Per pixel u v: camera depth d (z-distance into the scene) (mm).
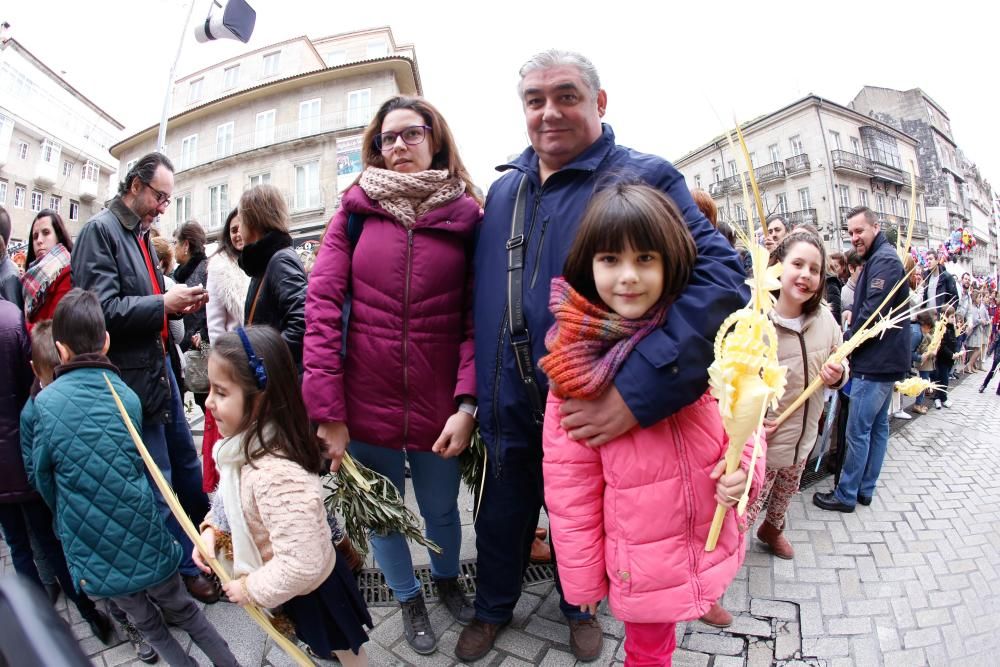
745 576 2518
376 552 2064
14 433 2133
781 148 25344
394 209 1798
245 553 1517
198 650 2119
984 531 3014
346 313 1887
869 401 3061
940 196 28641
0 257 3014
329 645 1632
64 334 1810
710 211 2832
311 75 21062
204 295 2301
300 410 1544
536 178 1728
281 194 2418
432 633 2082
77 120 32375
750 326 1123
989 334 11703
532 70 1567
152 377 2271
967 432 5285
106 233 2232
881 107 31391
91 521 1689
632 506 1305
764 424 1566
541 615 2248
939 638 2098
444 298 1865
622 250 1239
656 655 1423
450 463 2070
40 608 539
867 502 3328
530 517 1941
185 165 23156
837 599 2336
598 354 1303
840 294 4172
